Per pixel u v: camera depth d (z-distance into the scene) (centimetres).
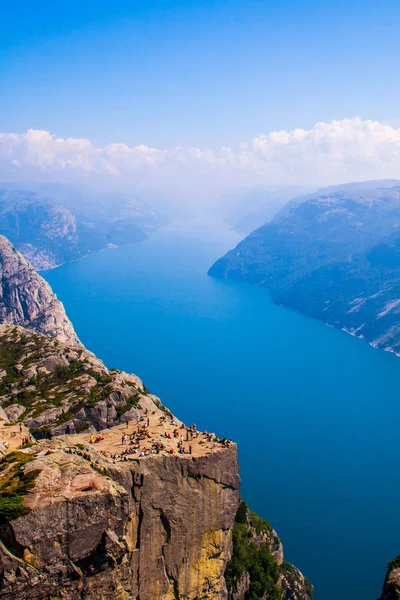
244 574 12000
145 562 9338
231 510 10531
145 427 11331
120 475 8706
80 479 6631
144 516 9238
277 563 14275
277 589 12650
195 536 9981
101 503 6372
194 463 9825
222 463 10262
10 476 6625
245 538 13075
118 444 10212
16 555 5944
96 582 6303
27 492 6281
